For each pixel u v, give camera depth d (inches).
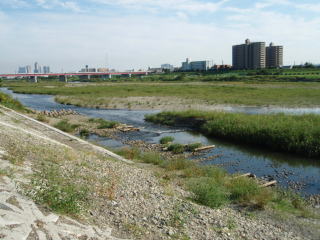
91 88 3905.0
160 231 374.6
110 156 854.5
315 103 2049.7
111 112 1927.9
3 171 428.8
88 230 331.0
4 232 272.8
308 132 951.0
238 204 549.3
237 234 409.1
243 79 4817.9
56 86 4847.4
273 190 642.8
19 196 356.8
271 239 411.2
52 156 636.7
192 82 4945.9
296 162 845.2
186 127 1382.9
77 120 1594.5
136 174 652.7
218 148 1014.4
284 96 2444.6
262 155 921.5
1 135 698.8
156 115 1604.3
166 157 911.0
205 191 542.0
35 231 293.0
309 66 6776.6
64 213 354.3
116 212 405.4
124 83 5413.4
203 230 399.5
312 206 567.5
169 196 521.7
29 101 2719.0
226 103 2129.7
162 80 6018.7
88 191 459.2
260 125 1091.9
